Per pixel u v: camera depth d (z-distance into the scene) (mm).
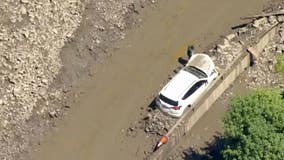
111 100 185000
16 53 185375
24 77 183375
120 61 194250
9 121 176625
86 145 175500
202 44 197500
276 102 154625
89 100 185250
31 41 188625
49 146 175625
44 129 178750
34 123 178625
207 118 179875
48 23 192875
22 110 179000
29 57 186250
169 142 170500
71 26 195625
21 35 188125
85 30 196750
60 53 190750
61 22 194875
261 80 187625
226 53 190000
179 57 194500
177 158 170750
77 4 199500
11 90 180375
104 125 179375
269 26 196875
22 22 189875
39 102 182125
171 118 174625
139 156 171000
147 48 197500
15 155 172250
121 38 199500
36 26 191000
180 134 173250
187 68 182250
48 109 181875
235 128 151375
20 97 180375
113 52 196375
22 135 175750
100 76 190750
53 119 181000
